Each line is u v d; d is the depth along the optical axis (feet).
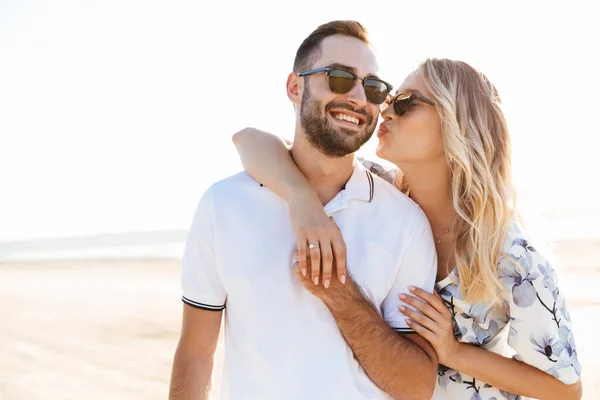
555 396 8.59
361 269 8.11
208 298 8.16
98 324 37.40
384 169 10.50
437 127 9.25
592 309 32.89
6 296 54.60
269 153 8.58
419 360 7.91
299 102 8.51
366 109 8.12
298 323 7.79
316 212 7.73
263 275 7.91
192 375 8.18
